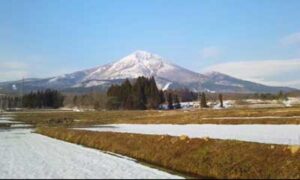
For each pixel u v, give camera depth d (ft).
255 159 92.94
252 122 232.53
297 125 202.69
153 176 80.28
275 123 220.23
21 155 120.26
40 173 82.89
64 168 90.74
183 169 100.01
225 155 97.40
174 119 311.88
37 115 512.22
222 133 168.25
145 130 212.43
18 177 77.77
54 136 205.16
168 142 117.91
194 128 216.33
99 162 102.53
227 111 363.76
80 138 168.55
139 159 116.26
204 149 103.96
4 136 212.23
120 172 84.89
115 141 140.67
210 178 90.43
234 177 88.94
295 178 84.02
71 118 426.92
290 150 93.50
